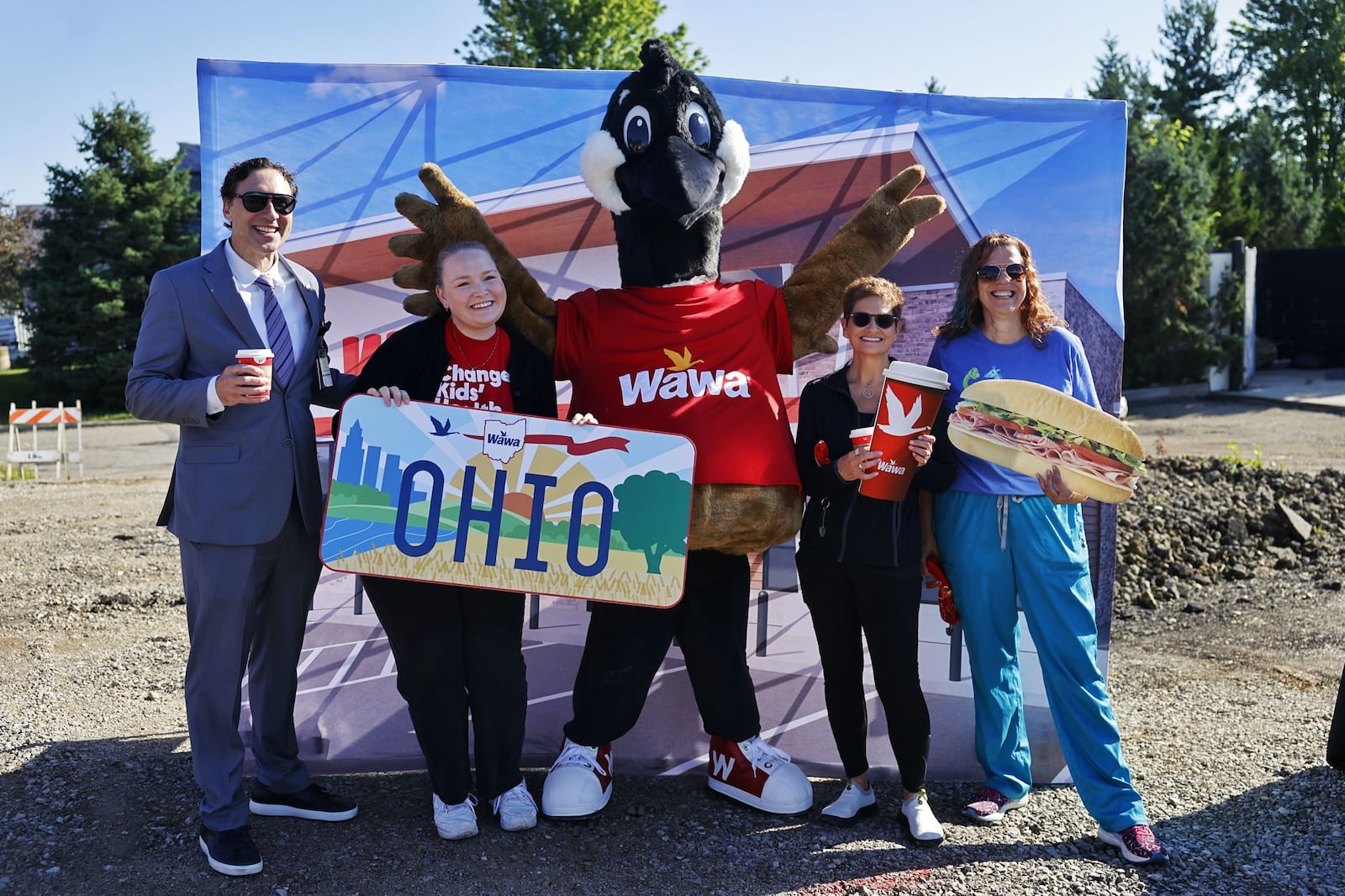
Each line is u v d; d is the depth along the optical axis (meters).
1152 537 7.69
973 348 3.58
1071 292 4.08
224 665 3.18
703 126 3.57
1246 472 9.98
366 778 4.02
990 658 3.58
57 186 29.62
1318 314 25.61
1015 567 3.47
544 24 21.22
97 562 8.12
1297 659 5.54
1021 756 3.71
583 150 3.63
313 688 4.08
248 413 3.19
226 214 3.26
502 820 3.46
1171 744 4.27
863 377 3.50
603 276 4.14
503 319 3.59
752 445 3.39
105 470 15.85
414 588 3.31
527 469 3.25
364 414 3.22
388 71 3.99
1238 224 30.77
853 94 4.10
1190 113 46.00
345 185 4.01
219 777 3.17
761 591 4.18
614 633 3.60
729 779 3.78
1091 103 4.05
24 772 3.89
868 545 3.36
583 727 3.65
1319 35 45.53
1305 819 3.51
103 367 28.84
